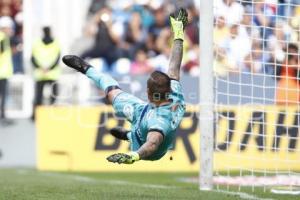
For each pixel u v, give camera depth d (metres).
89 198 28.44
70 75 65.06
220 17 41.53
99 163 56.03
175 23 28.05
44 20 71.88
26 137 63.47
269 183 40.78
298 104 43.12
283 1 48.62
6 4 71.31
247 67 50.47
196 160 55.22
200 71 36.50
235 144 47.25
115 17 72.75
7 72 65.00
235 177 46.59
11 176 49.00
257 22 48.97
